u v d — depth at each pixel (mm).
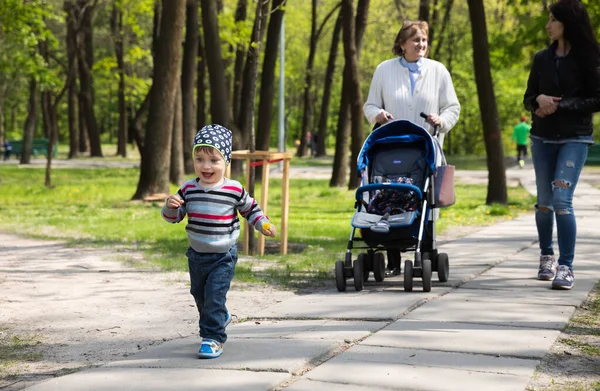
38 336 7719
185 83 39000
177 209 6777
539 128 9930
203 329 6559
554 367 6203
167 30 24594
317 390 5480
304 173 46406
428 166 9820
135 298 9680
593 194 27281
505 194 23406
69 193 29000
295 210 23375
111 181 37469
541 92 9828
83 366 6527
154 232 17000
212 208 6688
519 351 6547
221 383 5680
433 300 8961
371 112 10719
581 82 9531
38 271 11891
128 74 61281
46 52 51250
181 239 15727
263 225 6750
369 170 10219
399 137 9984
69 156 66250
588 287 9773
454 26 49719
